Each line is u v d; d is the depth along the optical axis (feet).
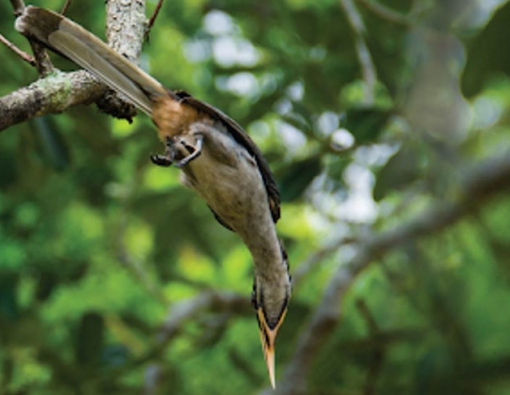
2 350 42.04
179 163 22.06
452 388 40.37
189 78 48.14
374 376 41.68
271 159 38.81
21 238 44.70
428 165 38.29
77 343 40.73
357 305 42.01
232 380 45.93
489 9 35.27
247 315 44.06
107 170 44.68
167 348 42.96
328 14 41.45
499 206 46.14
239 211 23.53
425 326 43.62
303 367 41.52
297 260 49.88
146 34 23.97
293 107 38.55
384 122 37.06
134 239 51.08
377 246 43.32
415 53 39.01
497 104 46.73
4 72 38.09
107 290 46.83
